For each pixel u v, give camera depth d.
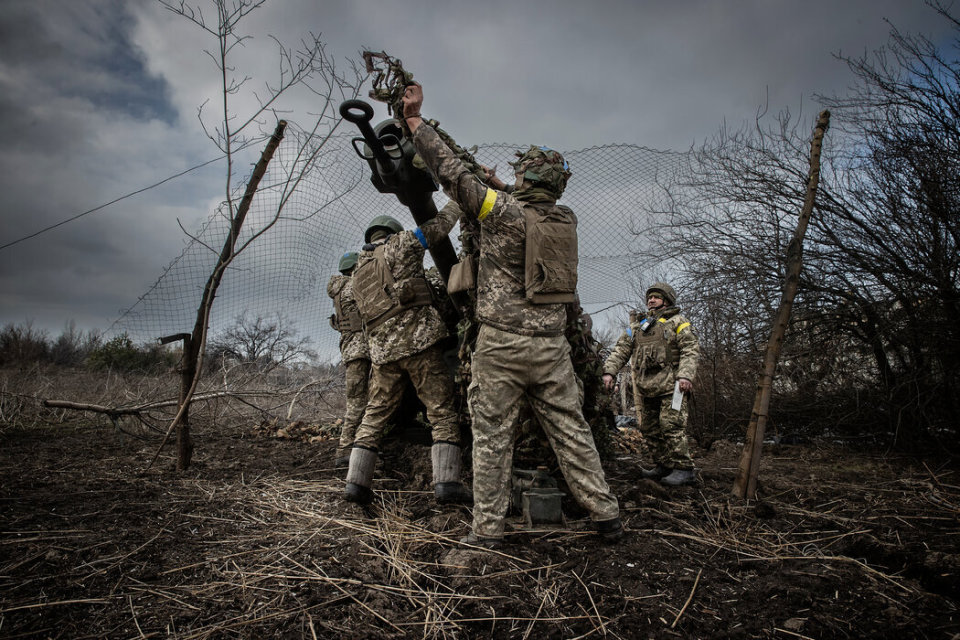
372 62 2.56
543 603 2.05
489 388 2.47
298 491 3.48
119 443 5.29
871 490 3.88
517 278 2.47
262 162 4.00
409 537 2.69
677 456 4.02
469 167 2.76
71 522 2.83
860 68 5.76
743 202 6.23
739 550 2.62
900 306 5.62
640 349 4.25
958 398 5.46
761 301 6.21
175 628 1.85
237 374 6.67
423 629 1.88
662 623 1.95
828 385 6.18
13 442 5.24
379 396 3.26
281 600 2.04
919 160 5.38
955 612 2.01
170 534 2.68
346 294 4.41
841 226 5.86
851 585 2.24
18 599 2.02
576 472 2.60
